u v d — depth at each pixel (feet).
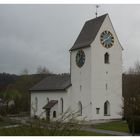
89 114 236.02
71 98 254.68
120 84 247.91
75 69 253.85
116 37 247.91
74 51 257.14
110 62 244.42
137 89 301.43
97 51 239.71
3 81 490.08
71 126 71.41
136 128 165.07
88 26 258.37
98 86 238.48
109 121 232.94
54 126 68.64
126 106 172.76
